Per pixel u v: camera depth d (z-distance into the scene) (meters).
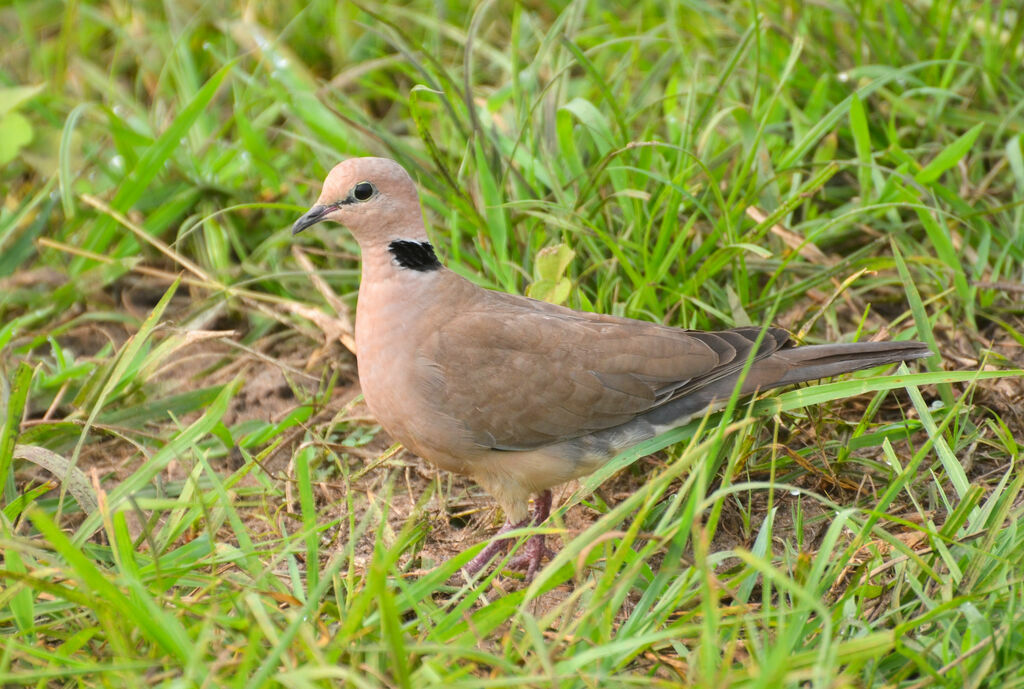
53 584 6.96
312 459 10.40
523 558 9.60
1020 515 8.28
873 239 12.63
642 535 7.45
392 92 14.12
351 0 11.98
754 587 8.63
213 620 7.04
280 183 13.52
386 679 7.08
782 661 6.12
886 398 10.97
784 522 9.66
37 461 8.82
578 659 6.59
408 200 9.23
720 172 12.59
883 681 7.26
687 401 9.42
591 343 9.32
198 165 13.40
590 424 9.34
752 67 13.93
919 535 8.77
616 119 12.30
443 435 9.24
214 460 10.86
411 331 9.19
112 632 7.02
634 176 12.15
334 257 13.05
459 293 9.39
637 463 10.34
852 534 9.20
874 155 12.31
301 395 11.49
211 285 12.01
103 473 10.62
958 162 12.66
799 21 14.23
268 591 7.42
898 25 14.20
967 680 6.93
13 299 12.60
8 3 16.30
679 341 9.43
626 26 15.12
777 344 9.35
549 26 15.62
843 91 13.84
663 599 7.43
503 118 13.69
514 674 6.98
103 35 17.03
